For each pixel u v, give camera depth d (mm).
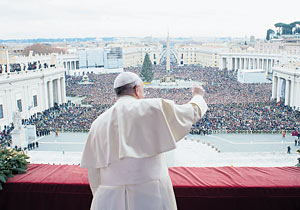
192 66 113188
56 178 4570
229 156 19797
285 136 27312
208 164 17672
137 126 2986
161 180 3031
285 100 42312
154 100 3100
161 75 80875
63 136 28078
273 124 30391
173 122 3051
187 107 3178
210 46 129250
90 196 4344
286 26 86812
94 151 3213
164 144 2963
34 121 34000
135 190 2949
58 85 48125
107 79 68250
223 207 4242
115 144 3051
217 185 4234
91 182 3289
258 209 4246
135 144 2969
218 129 29500
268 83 60156
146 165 2990
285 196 4195
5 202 4520
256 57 87125
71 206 4414
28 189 4441
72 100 50000
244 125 30281
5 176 4484
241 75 62844
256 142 25297
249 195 4203
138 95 3326
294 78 39656
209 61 112438
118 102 3203
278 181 4367
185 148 21234
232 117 33812
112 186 3025
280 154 20547
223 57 96000
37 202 4465
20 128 23781
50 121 33312
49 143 25562
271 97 47062
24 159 5055
